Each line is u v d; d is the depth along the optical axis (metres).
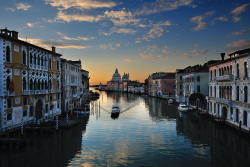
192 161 19.22
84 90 78.31
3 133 23.70
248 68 26.16
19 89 27.33
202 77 52.66
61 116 39.72
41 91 32.38
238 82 28.84
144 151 21.95
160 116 44.31
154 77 110.12
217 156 20.31
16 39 26.34
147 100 89.50
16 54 26.84
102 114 47.94
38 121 31.03
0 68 24.41
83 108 51.75
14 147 21.89
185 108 49.56
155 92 103.81
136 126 34.25
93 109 54.31
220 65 35.81
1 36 24.08
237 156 20.20
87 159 19.80
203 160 19.39
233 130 29.69
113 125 35.06
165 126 34.12
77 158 20.00
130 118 42.12
